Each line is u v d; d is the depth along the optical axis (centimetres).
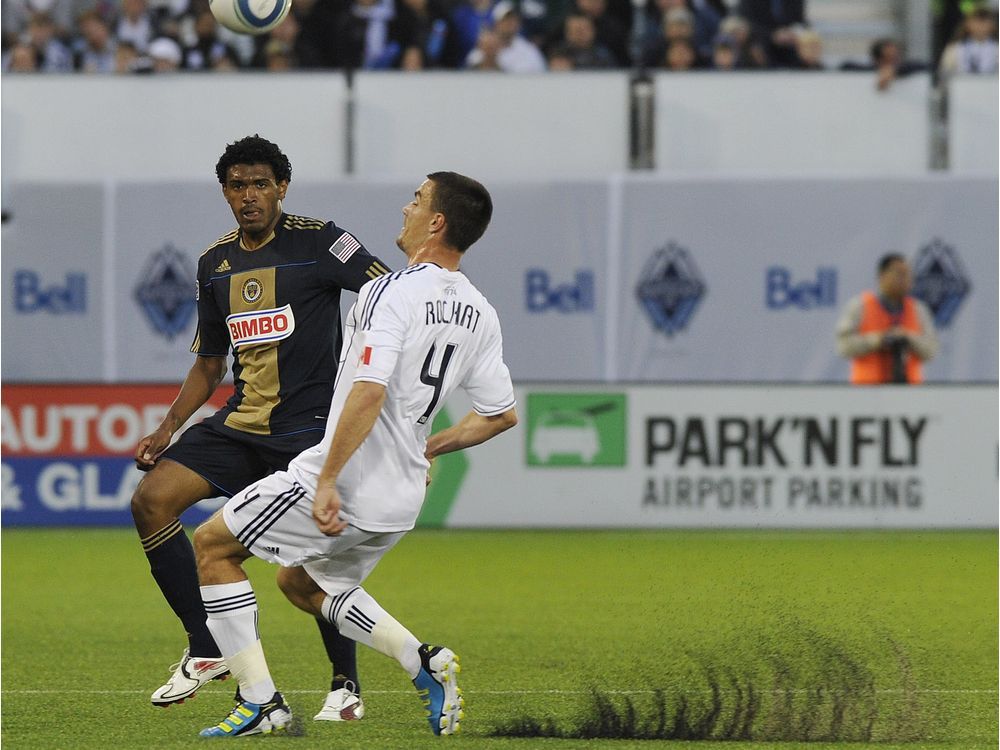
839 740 1745
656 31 5259
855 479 4109
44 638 2627
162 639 2617
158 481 1853
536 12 5488
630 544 3925
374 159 4709
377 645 1723
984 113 4659
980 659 2389
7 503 4225
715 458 4134
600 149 4700
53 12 5909
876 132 4688
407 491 1686
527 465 4200
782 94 4675
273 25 2136
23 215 4662
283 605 3036
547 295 4678
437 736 1744
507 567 3559
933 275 4638
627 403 4153
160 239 4675
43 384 4219
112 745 1714
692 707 1939
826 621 2802
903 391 4103
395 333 1619
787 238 4647
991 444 4109
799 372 4681
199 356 1959
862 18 6206
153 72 4747
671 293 4672
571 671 2284
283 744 1694
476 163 4709
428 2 5112
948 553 3697
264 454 1866
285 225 1866
